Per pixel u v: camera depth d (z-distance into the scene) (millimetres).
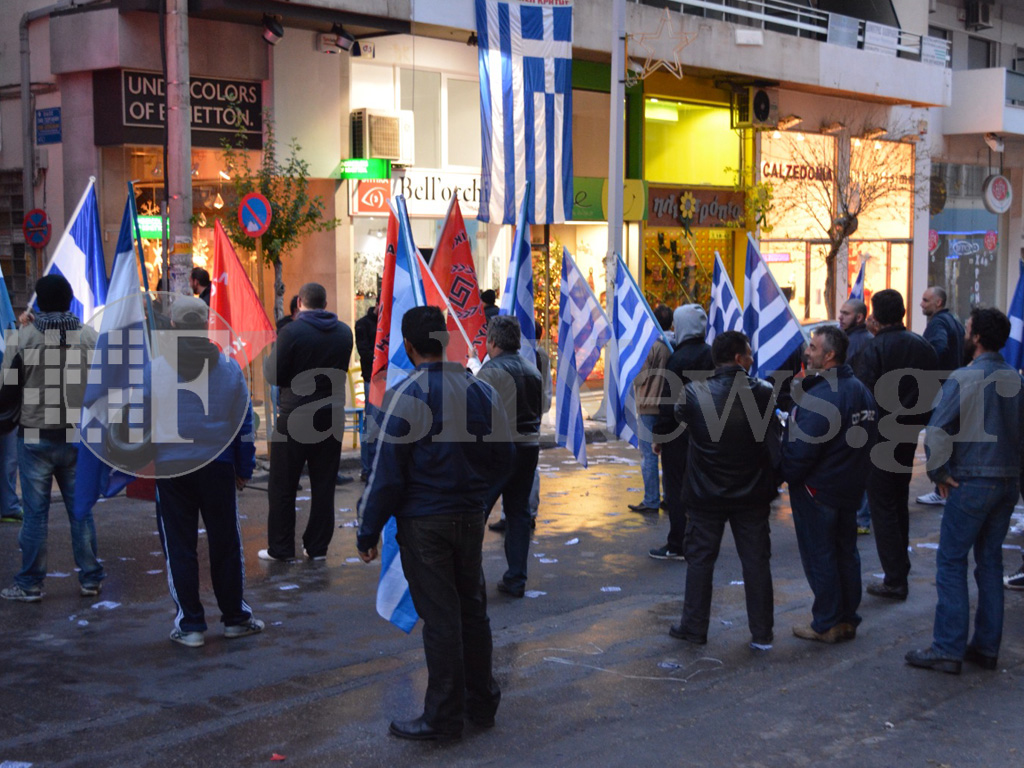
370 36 17172
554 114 18062
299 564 8312
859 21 24984
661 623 6820
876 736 4996
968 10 31438
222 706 5305
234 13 15320
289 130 16453
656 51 19875
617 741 4902
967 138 30766
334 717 5148
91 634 6496
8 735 4926
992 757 4773
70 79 15672
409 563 4898
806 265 25547
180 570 6258
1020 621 6977
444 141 18547
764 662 6059
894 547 7395
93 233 8047
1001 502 5906
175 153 12750
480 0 17141
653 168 21891
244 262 16828
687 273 22547
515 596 7512
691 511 6367
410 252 6168
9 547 8461
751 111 23344
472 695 5035
